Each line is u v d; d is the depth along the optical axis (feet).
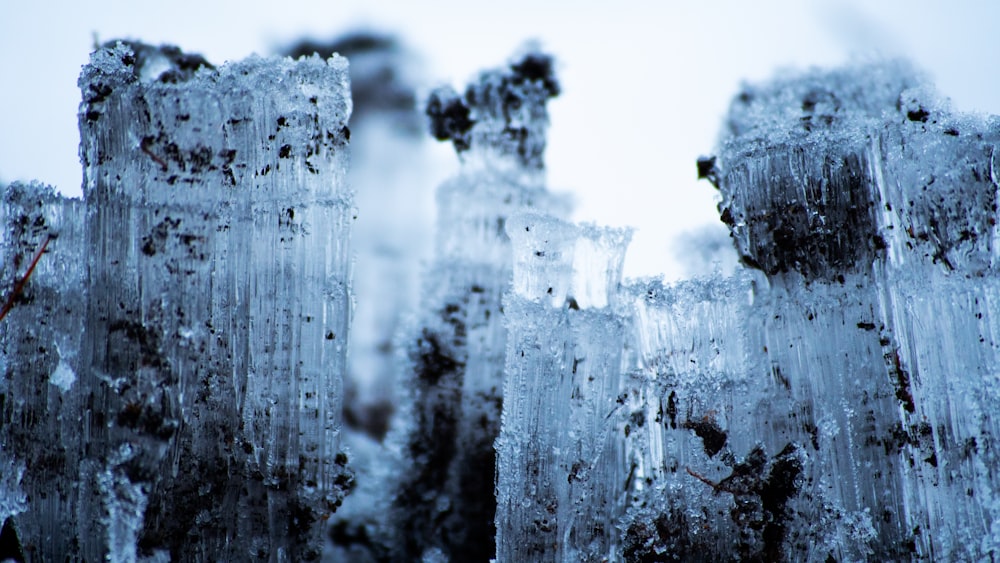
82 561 0.84
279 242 0.85
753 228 0.86
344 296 0.85
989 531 0.84
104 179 0.84
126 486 0.83
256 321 0.85
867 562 0.84
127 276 0.84
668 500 0.85
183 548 0.85
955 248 0.84
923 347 0.85
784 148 0.85
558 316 0.85
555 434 0.85
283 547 0.85
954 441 0.84
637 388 0.86
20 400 0.85
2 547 0.86
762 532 0.85
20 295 0.85
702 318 0.85
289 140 0.84
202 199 0.84
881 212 0.85
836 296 0.85
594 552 0.85
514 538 0.85
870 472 0.85
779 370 0.85
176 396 0.84
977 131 0.84
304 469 0.85
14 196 0.85
